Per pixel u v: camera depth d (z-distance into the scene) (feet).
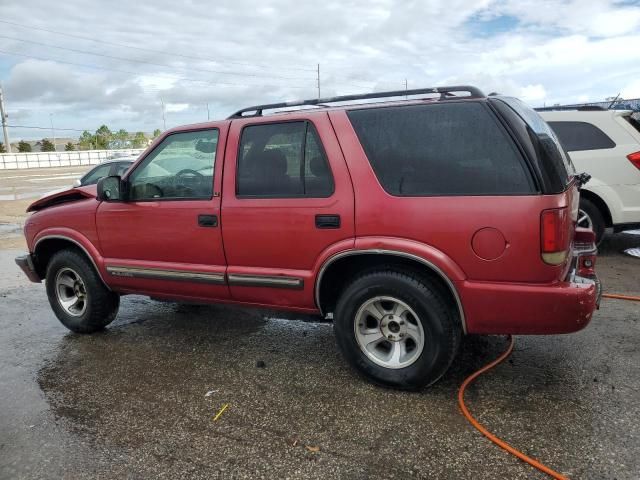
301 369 12.42
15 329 16.39
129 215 13.64
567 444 8.93
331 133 11.01
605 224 21.80
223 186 12.21
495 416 9.91
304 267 11.41
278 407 10.64
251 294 12.29
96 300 15.05
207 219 12.37
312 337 14.55
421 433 9.48
